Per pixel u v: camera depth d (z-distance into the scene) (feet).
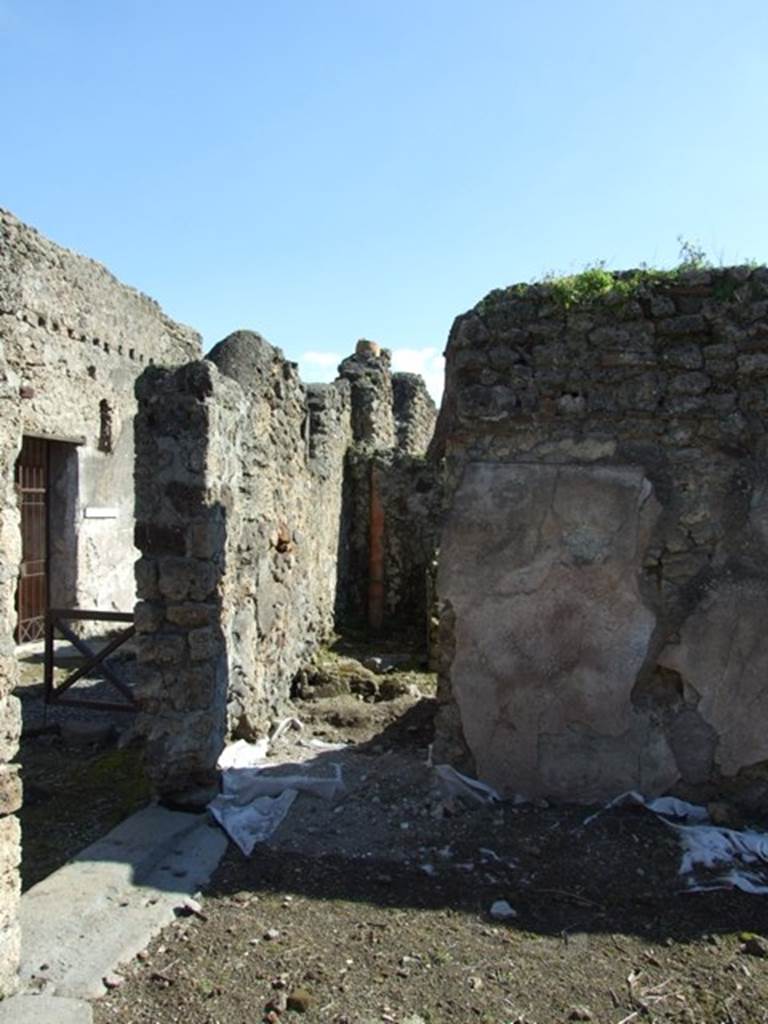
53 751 20.39
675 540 15.79
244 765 17.75
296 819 15.38
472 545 16.43
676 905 12.48
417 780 17.16
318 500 30.78
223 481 17.08
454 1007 9.99
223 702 16.76
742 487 15.64
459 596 16.47
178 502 16.08
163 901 12.22
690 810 15.46
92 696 24.88
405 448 51.72
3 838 9.51
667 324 15.80
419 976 10.60
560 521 16.12
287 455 24.00
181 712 15.74
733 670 15.60
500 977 10.60
